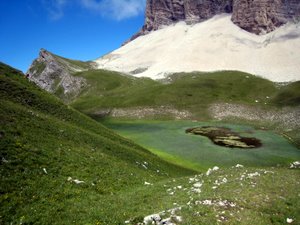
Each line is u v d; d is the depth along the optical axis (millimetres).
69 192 24672
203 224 18953
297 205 24016
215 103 173000
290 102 163000
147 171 45125
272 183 28953
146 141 101188
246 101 176875
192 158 78500
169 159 75438
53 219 19984
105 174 32438
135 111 171875
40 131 36375
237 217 20547
